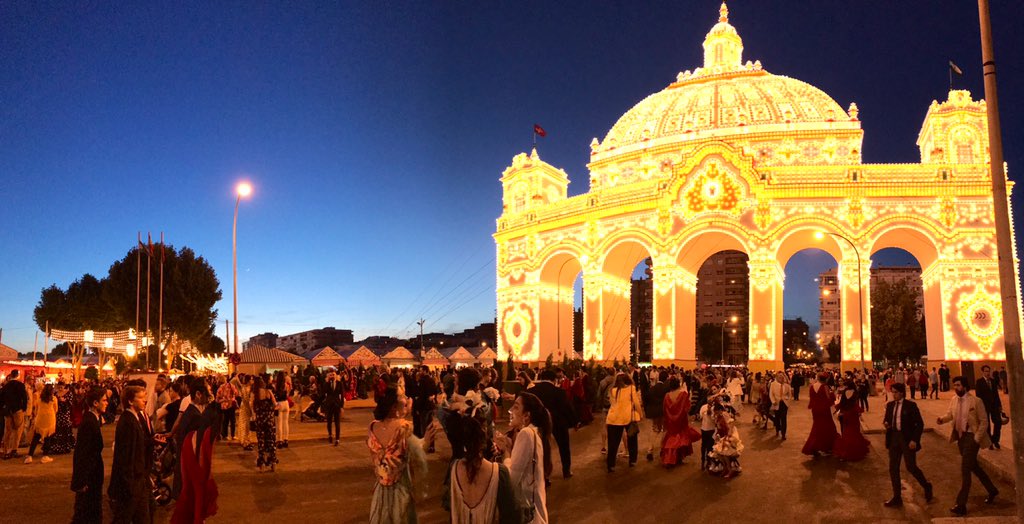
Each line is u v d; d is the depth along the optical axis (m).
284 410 20.77
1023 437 10.33
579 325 104.56
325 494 14.35
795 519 12.18
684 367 52.41
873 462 17.89
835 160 55.19
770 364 48.31
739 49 70.56
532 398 9.64
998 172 10.91
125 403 10.06
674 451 16.88
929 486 13.43
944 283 47.69
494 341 157.25
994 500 13.35
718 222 51.19
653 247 53.34
